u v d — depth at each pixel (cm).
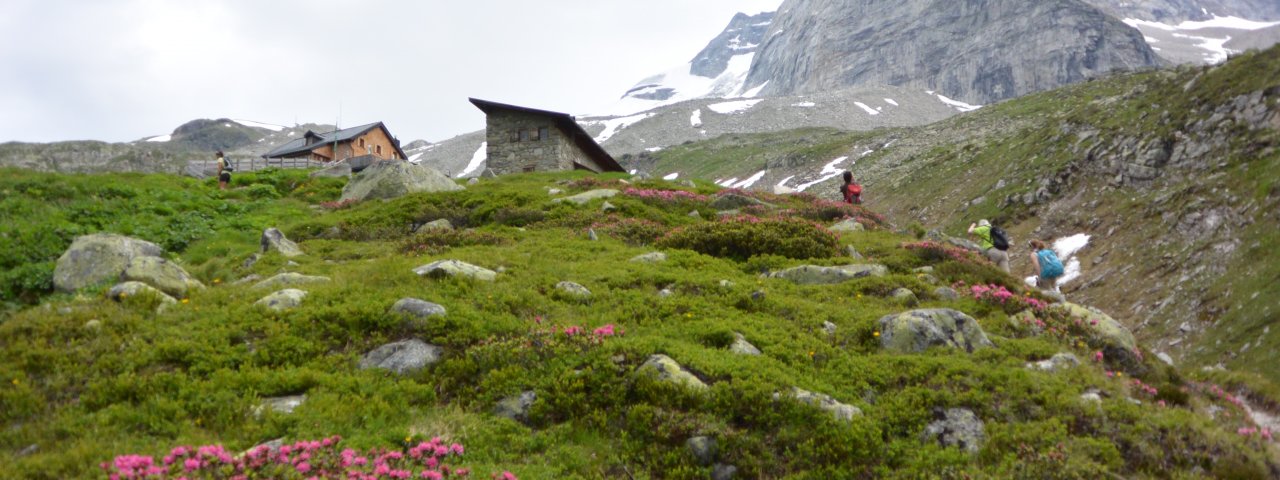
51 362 1044
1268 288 3378
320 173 4722
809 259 1945
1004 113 12212
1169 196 4981
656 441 980
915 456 959
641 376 1072
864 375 1151
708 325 1324
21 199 2416
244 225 2719
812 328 1364
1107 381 1148
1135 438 962
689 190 3656
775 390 1064
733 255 2062
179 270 1516
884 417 1039
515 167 5509
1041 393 1060
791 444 982
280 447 841
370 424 938
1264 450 974
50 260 1906
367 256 2111
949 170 8856
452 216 2786
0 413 923
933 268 1878
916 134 13238
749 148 19650
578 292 1493
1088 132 6781
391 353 1149
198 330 1186
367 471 805
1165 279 4212
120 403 959
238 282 1639
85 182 2822
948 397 1062
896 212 8531
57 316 1188
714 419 1003
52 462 788
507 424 994
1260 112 5012
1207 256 4075
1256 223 3981
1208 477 905
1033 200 6438
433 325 1213
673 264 1853
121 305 1282
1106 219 5441
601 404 1058
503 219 2684
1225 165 4847
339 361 1126
